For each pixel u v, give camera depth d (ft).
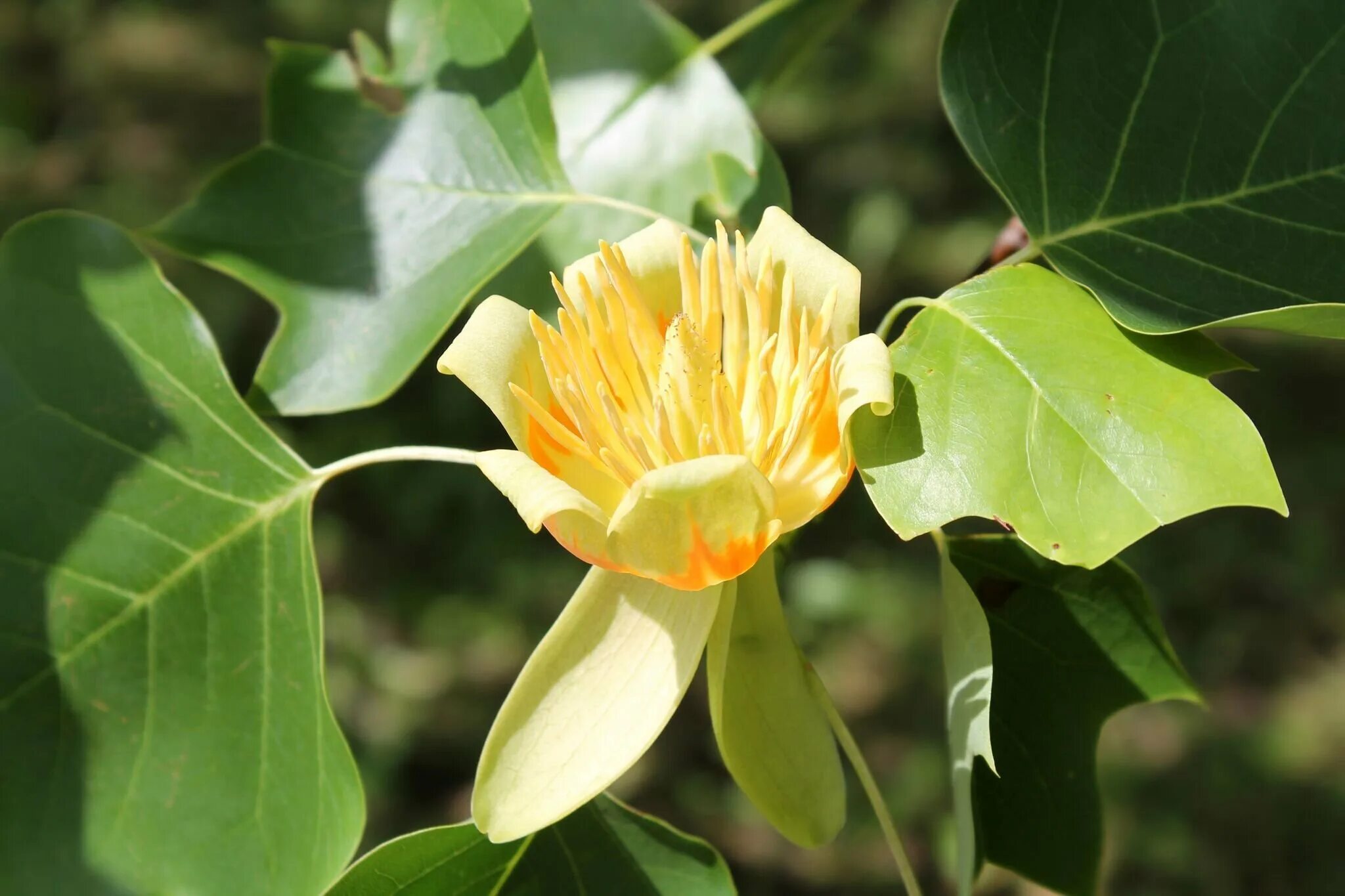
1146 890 3.19
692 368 1.31
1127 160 1.35
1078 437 1.26
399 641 3.72
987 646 1.30
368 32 4.62
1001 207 4.27
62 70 4.69
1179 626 3.77
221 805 1.33
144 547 1.36
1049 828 1.45
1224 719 3.53
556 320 1.53
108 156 4.43
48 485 1.36
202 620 1.36
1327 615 3.73
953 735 1.36
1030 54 1.35
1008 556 1.41
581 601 1.32
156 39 4.77
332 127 1.51
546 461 1.32
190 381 1.39
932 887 3.22
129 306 1.39
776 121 4.66
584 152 1.55
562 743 1.29
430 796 3.43
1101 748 3.51
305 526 1.37
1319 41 1.34
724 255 1.32
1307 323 1.27
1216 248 1.34
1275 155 1.35
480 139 1.49
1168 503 1.24
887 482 1.27
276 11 4.82
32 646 1.34
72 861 1.32
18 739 1.32
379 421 3.99
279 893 1.32
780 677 1.33
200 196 1.50
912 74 4.64
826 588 3.74
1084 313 1.30
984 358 1.29
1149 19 1.35
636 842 1.36
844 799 1.32
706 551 1.27
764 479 1.25
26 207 4.24
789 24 1.78
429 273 1.47
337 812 1.33
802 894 3.26
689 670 1.30
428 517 3.89
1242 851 3.24
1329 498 3.94
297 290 1.48
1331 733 3.43
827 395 1.32
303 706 1.35
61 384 1.38
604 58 1.56
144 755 1.33
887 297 4.18
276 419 3.97
